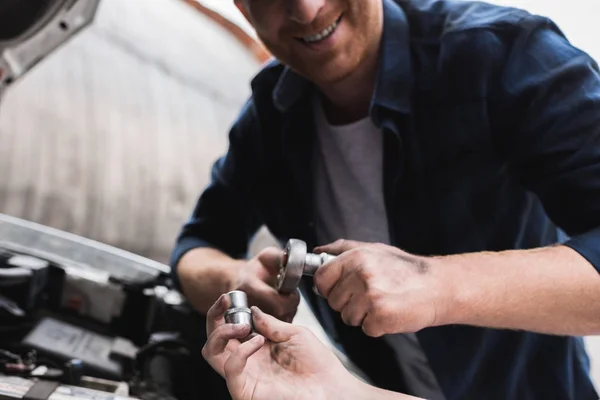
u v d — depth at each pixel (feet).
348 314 1.99
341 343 3.41
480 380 2.95
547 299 2.02
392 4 2.80
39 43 2.77
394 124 2.62
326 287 2.04
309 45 2.49
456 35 2.63
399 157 2.65
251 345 1.80
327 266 2.04
